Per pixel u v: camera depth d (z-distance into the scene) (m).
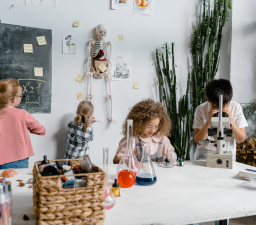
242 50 3.16
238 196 1.12
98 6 2.81
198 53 3.16
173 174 1.45
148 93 3.06
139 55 3.00
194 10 3.18
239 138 1.91
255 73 3.21
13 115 2.00
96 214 0.82
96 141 2.87
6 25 2.49
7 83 2.01
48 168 0.84
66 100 2.75
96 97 2.85
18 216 0.90
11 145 1.98
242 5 3.14
